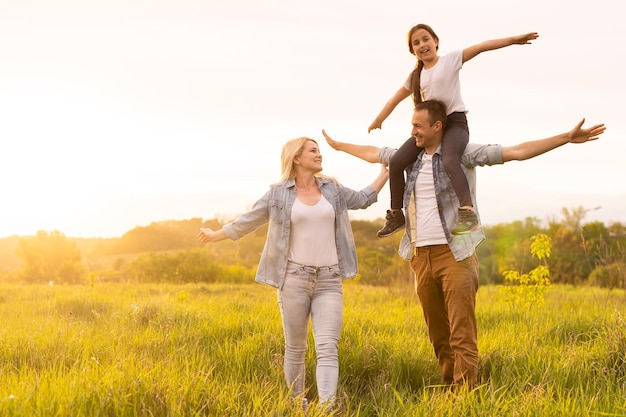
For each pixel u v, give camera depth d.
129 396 3.90
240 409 4.07
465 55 5.15
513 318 8.83
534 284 10.16
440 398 4.27
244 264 33.62
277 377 5.14
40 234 27.22
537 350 5.92
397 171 5.26
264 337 6.27
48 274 26.41
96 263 45.09
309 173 5.14
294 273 4.91
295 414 3.98
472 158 4.96
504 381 5.07
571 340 6.68
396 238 25.72
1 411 3.54
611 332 5.80
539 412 3.98
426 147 5.15
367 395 4.91
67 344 5.98
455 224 4.90
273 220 5.01
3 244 45.56
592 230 26.09
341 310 4.94
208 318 7.82
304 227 4.95
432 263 5.04
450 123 5.14
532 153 4.74
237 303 10.12
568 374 5.04
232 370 5.23
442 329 5.25
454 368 4.89
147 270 26.80
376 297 12.73
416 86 5.42
